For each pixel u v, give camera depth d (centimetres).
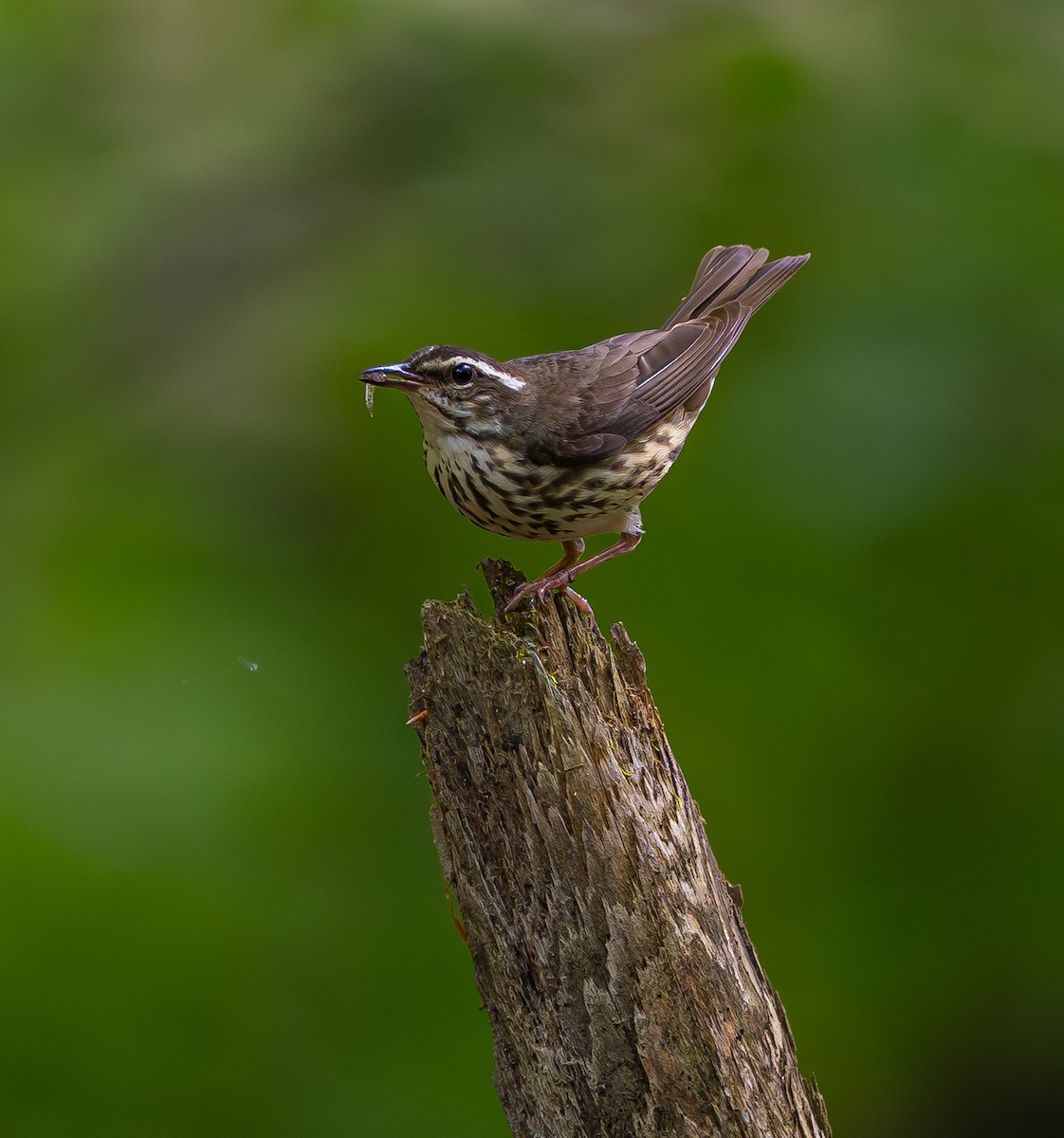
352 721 1247
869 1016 1291
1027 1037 1287
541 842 593
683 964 584
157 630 1253
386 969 1184
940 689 1295
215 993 1148
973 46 1315
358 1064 1150
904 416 1214
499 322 1276
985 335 1227
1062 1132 1269
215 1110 1130
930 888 1292
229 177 1403
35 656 1241
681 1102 580
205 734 1211
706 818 1284
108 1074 1124
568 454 871
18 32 1430
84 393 1385
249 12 1417
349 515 1315
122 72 1434
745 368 1273
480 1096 1152
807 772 1293
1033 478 1234
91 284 1409
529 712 595
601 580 1284
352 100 1377
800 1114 604
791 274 1031
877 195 1278
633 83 1331
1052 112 1287
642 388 908
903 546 1267
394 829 1225
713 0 1341
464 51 1347
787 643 1282
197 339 1373
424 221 1319
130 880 1141
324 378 1299
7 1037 1116
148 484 1315
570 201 1303
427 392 866
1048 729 1295
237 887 1170
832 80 1293
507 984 599
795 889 1289
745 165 1295
